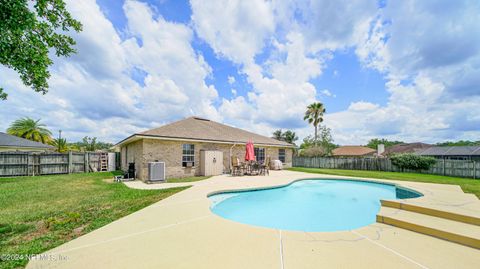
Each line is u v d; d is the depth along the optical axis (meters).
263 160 19.56
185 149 14.09
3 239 3.82
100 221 4.77
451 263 3.01
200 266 2.87
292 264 2.93
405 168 18.45
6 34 3.51
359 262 3.00
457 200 6.10
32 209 5.88
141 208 5.89
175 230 4.19
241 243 3.61
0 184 10.52
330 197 9.65
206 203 6.42
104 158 18.58
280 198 9.46
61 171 16.00
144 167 12.16
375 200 9.18
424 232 4.16
